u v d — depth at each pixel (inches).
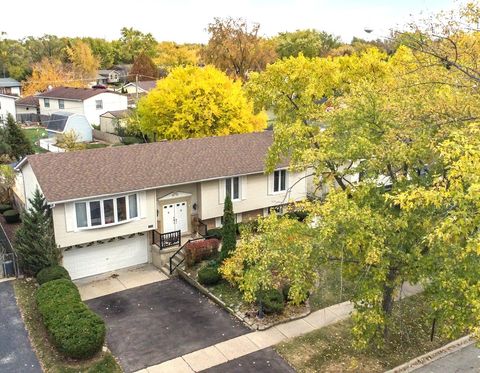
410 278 530.0
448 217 418.3
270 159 751.1
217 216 1065.5
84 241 901.2
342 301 786.8
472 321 483.5
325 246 537.6
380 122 581.3
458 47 598.5
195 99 1423.5
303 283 561.6
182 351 667.4
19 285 850.1
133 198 941.8
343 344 671.8
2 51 4249.5
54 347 662.5
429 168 561.9
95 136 2329.0
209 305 802.8
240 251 687.1
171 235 990.4
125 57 5241.1
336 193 548.4
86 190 879.7
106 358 647.1
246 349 668.7
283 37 3400.6
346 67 860.0
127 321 754.8
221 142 1124.5
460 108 540.4
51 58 4131.4
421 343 671.8
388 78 710.5
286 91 791.1
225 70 2593.5
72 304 697.0
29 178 1007.6
